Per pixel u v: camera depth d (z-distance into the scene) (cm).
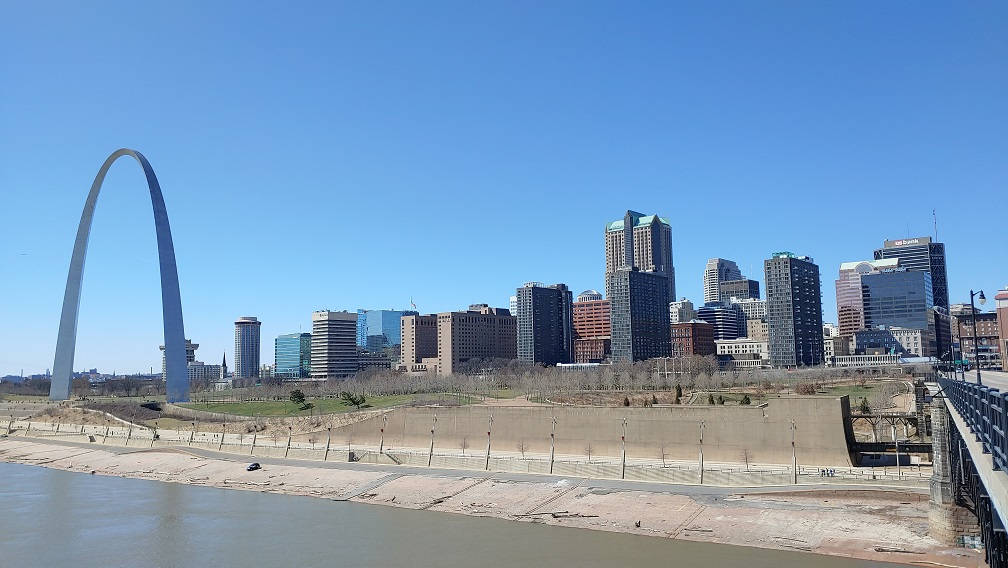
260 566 8288
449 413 15825
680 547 8656
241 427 19362
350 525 10181
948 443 8025
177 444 17625
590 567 7944
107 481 14400
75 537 9650
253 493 12850
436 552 8694
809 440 12250
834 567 7706
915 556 7775
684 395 19312
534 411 14888
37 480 14600
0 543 9356
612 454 13912
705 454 13100
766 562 7950
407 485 12456
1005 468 2391
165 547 9125
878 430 13512
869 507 9338
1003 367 16762
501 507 10888
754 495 10300
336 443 17025
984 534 7181
